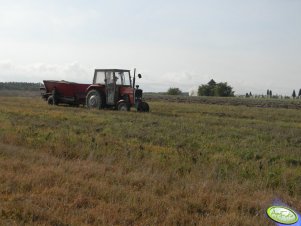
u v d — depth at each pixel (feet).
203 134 44.29
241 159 31.86
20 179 22.88
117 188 22.38
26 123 49.06
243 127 53.67
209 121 59.41
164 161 29.96
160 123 52.70
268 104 141.18
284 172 27.61
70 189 21.95
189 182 24.73
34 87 266.57
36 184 22.50
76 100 83.41
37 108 73.87
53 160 28.60
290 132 50.34
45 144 35.04
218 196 21.66
